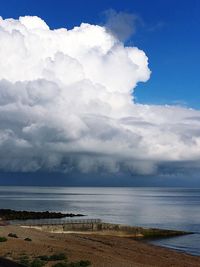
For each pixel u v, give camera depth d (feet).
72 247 183.93
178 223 414.62
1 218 364.38
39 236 221.46
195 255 217.97
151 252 211.61
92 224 295.69
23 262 126.93
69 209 610.24
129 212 561.84
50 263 130.72
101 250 191.52
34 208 623.77
